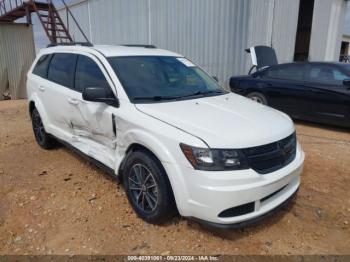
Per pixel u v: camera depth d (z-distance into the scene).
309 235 2.96
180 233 2.96
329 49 12.72
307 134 6.33
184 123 2.81
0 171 4.44
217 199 2.50
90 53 3.94
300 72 7.03
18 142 5.85
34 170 4.45
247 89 7.90
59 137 4.57
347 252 2.74
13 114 9.09
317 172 4.34
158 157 2.77
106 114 3.42
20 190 3.85
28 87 5.29
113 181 4.03
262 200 2.72
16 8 13.39
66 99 4.12
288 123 3.19
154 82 3.63
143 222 3.13
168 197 2.84
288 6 10.39
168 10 11.24
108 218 3.22
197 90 3.83
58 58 4.62
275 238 2.92
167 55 4.23
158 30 11.75
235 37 9.66
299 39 13.75
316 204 3.50
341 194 3.73
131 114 3.12
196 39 10.65
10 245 2.83
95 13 14.47
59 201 3.56
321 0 11.48
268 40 10.03
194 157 2.55
